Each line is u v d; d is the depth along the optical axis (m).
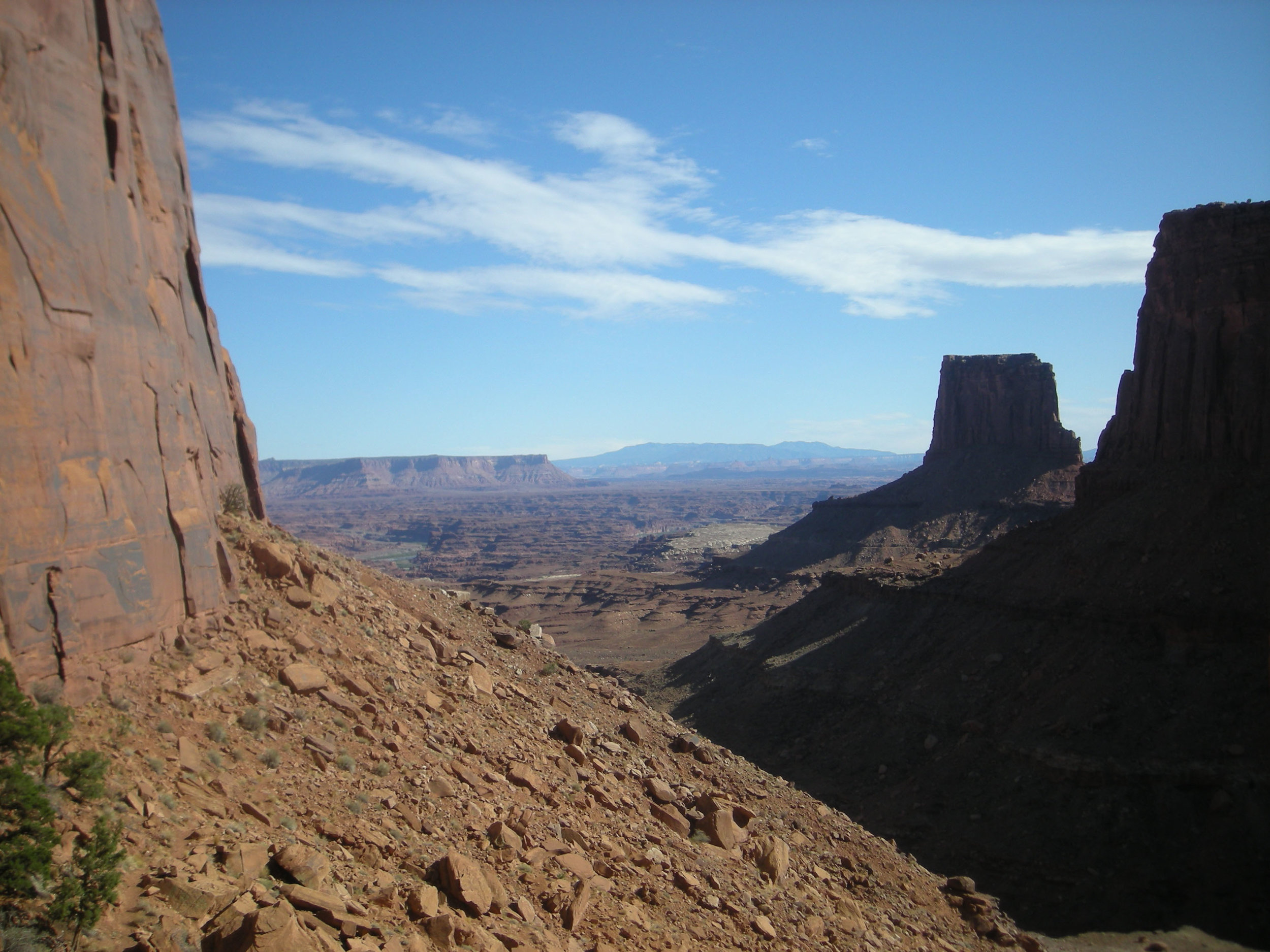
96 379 17.03
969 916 29.17
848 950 21.70
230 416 26.67
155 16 22.25
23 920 10.90
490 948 14.27
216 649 19.39
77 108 17.59
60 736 13.10
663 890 19.84
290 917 12.09
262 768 16.66
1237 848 41.22
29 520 14.71
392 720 20.64
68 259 16.58
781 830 28.03
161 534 18.70
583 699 31.41
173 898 12.20
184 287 23.06
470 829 18.14
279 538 26.66
